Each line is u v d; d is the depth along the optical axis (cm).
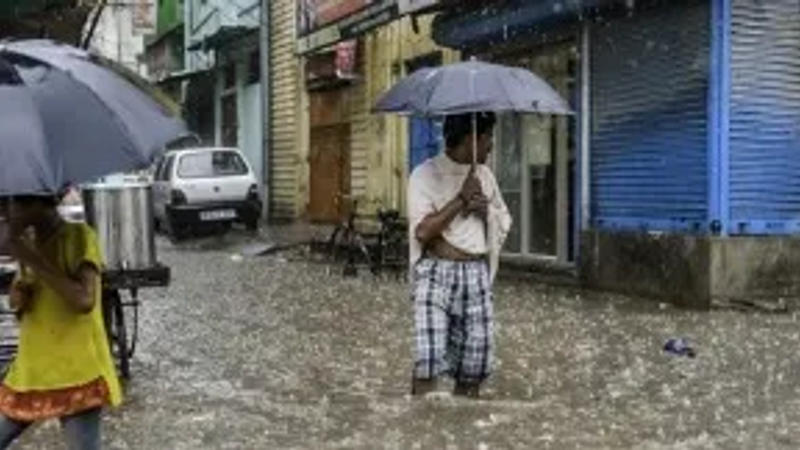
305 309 1482
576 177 1730
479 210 747
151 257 948
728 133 1441
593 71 1692
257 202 2883
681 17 1497
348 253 2011
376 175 2598
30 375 511
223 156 2905
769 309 1406
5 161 434
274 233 2827
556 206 1819
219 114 4112
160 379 980
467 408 783
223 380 973
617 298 1562
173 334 1257
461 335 770
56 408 508
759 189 1467
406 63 2455
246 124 3725
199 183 2834
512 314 1394
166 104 498
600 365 1023
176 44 4638
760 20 1457
